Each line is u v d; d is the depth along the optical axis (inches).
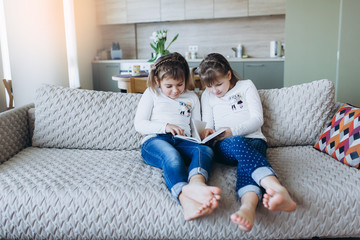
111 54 213.3
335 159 59.2
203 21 205.0
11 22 127.4
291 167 56.5
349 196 47.5
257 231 46.8
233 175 54.7
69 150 69.9
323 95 69.6
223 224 46.4
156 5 198.5
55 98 71.9
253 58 185.3
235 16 189.5
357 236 49.2
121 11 205.0
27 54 130.4
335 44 152.1
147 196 48.4
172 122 65.7
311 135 68.7
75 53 186.1
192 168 50.6
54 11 137.6
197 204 44.4
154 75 66.7
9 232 50.0
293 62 158.4
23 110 75.2
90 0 206.2
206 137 59.4
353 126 58.2
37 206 48.9
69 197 48.9
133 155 66.3
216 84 66.0
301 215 47.1
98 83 210.8
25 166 59.8
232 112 66.9
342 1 119.3
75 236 49.1
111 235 48.6
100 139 70.4
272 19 194.9
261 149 60.4
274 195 43.0
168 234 47.3
